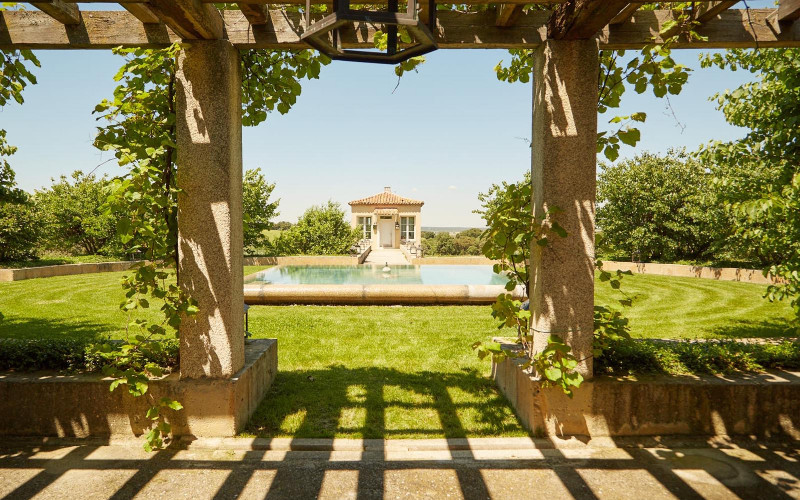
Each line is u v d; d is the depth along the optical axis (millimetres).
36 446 2949
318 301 8930
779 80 4230
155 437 2865
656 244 15969
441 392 3992
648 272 14703
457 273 16281
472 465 2744
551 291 3078
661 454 2881
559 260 3062
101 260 17609
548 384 3016
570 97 2994
